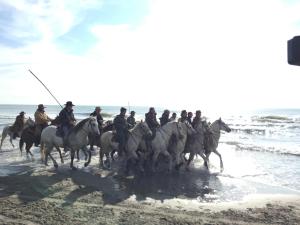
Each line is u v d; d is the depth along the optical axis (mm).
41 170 15109
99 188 12219
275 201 11203
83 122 14844
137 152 15766
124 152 15141
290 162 19422
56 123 15375
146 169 15859
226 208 10273
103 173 14812
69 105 15203
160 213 9570
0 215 9117
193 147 15945
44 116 17172
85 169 15523
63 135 15047
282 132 45656
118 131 14531
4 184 12477
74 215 9203
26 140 17859
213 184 13523
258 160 20016
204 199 11328
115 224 8570
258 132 45562
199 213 9680
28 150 17969
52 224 8508
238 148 25812
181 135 15367
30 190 11719
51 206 9945
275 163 19031
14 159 18188
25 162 17234
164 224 8617
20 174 14242
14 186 12203
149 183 13359
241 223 8852
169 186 12977
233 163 18703
